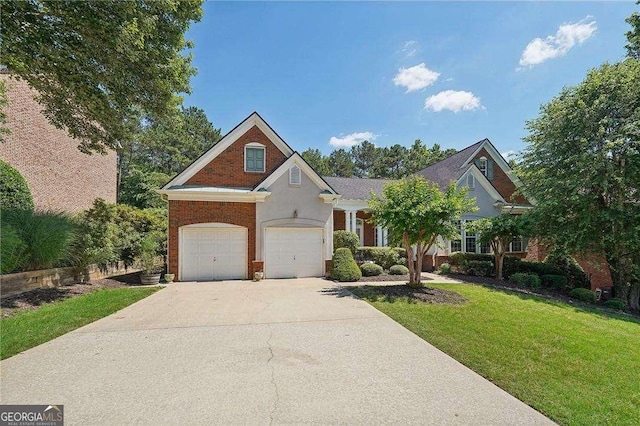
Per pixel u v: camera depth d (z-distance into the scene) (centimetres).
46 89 936
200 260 1345
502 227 1406
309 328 661
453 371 461
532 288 1333
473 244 1780
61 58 765
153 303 894
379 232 1927
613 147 1263
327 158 5028
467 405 368
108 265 1377
